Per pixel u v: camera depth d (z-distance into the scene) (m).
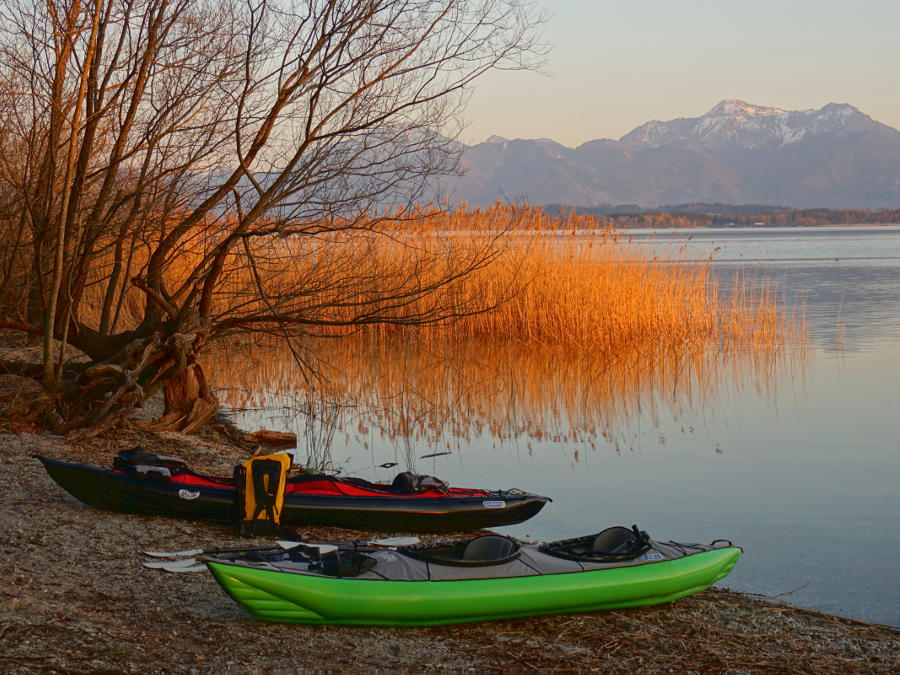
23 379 10.80
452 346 19.58
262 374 16.81
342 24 9.23
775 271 44.38
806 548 7.47
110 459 8.84
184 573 5.77
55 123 9.31
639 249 21.84
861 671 4.95
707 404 14.23
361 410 13.76
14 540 6.13
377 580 5.05
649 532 7.94
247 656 4.48
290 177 9.68
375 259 13.45
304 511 7.12
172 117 9.90
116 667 4.04
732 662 4.95
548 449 11.38
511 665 4.71
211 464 9.27
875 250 73.31
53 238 9.93
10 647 4.07
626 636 5.23
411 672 4.53
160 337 10.24
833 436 11.92
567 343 19.33
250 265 10.42
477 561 5.29
